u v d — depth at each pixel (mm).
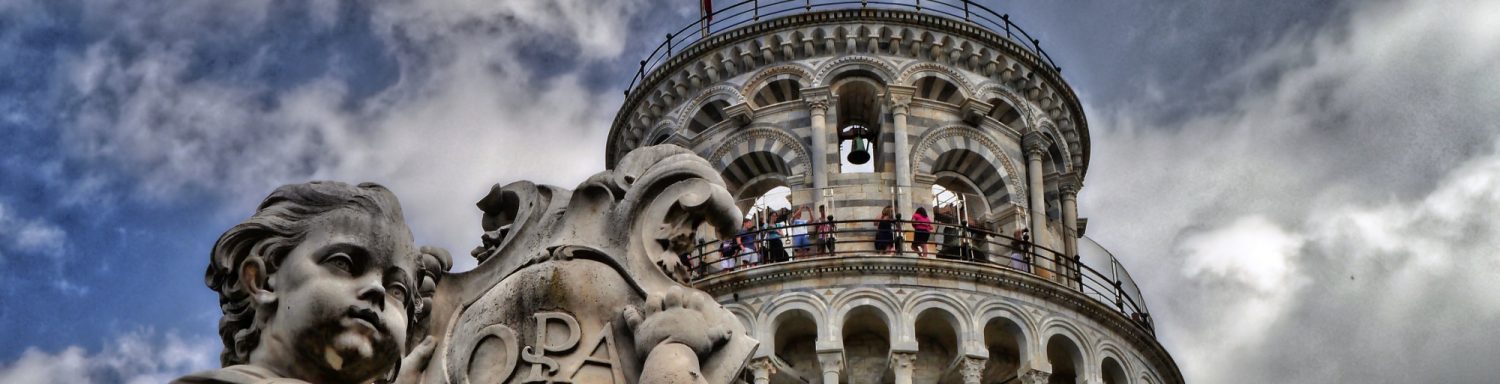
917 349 42188
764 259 44625
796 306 43094
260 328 5578
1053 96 50094
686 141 48844
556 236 6719
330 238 5648
